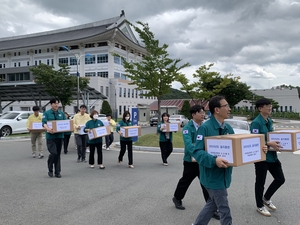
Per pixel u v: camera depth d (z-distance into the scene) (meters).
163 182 6.46
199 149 3.07
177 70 16.45
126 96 56.62
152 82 16.11
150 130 26.25
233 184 6.25
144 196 5.36
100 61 55.09
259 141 3.07
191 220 4.18
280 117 51.38
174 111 41.56
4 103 57.62
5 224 3.97
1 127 16.55
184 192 4.61
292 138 4.11
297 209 4.64
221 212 3.03
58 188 5.88
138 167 8.31
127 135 8.05
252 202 5.00
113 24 57.97
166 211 4.55
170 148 8.65
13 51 61.84
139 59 65.00
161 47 15.95
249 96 43.81
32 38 71.00
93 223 4.03
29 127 9.46
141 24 15.69
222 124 3.25
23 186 6.02
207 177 3.11
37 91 32.06
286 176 7.10
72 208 4.65
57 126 6.53
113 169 8.00
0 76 52.75
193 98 29.14
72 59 57.22
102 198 5.21
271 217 4.29
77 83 27.50
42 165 8.46
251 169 8.00
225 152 2.89
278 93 57.84
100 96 32.94
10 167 8.13
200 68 27.78
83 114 9.63
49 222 4.05
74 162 9.15
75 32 66.00
